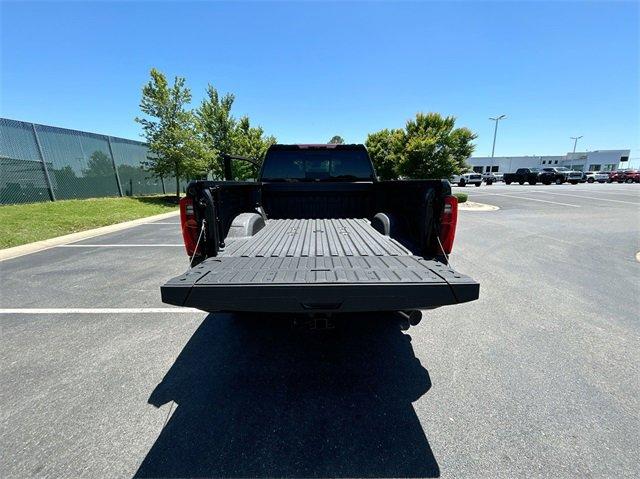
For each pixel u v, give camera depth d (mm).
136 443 1934
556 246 7035
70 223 9633
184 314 3766
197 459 1822
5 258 6242
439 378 2551
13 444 1916
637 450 1852
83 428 2047
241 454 1856
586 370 2627
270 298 1924
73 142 13227
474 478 1697
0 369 2697
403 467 1768
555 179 35062
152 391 2416
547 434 1979
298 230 3670
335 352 2941
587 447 1878
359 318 2568
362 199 4906
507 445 1900
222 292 1910
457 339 3141
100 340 3176
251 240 3150
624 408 2189
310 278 1984
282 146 4832
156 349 3014
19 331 3363
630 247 6949
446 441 1938
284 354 2922
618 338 3129
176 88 15492
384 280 1949
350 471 1746
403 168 16188
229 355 2910
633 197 19172
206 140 17547
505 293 4301
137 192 16891
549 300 4066
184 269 5500
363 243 3033
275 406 2254
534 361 2762
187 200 2572
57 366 2738
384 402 2289
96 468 1761
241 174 20906
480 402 2270
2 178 10641
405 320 2549
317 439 1963
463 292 1941
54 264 5801
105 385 2486
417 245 2971
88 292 4449
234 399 2326
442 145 15562
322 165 4926
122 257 6289
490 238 7895
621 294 4254
